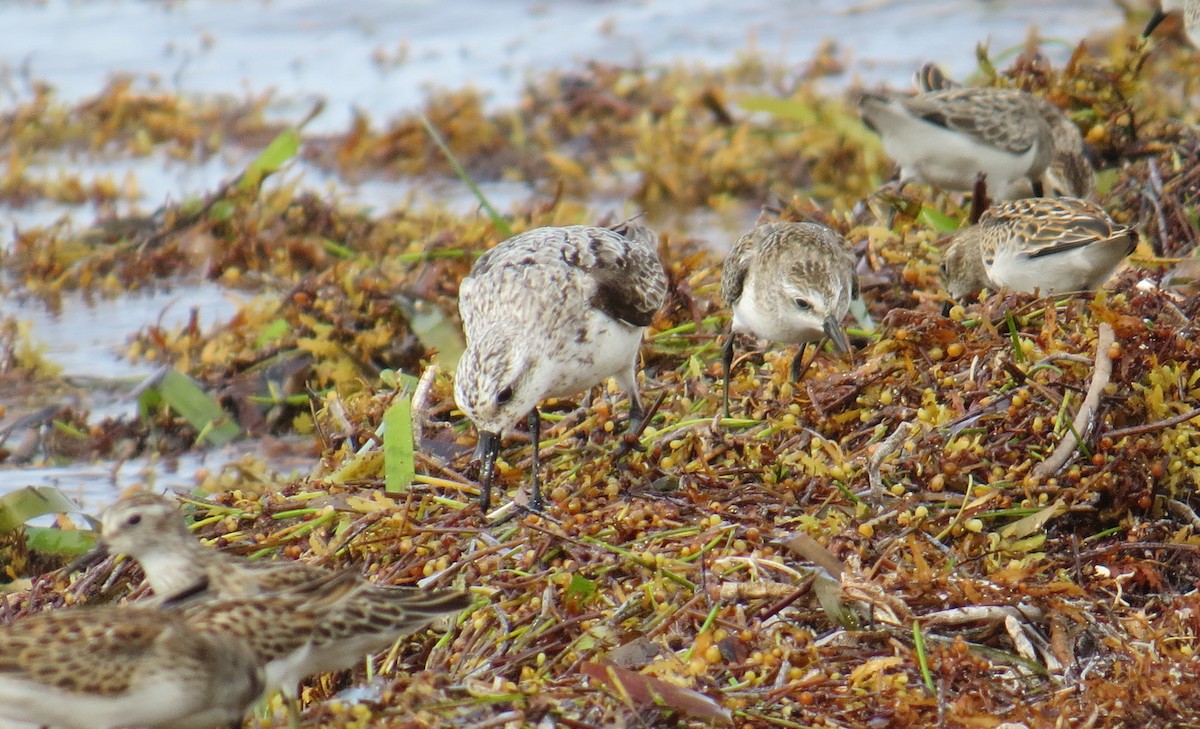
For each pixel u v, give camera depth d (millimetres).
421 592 9375
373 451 12172
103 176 25047
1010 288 13672
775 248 13383
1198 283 13641
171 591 9516
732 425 12234
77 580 11500
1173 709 8766
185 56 30547
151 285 20438
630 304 12594
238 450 16016
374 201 23281
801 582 9859
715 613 9656
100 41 31656
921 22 29891
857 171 22469
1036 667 9469
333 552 10883
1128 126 18578
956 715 8742
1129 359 11305
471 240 17828
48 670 8344
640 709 8812
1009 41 27906
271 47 31094
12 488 15180
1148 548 10594
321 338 16297
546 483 12117
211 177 24766
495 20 32375
